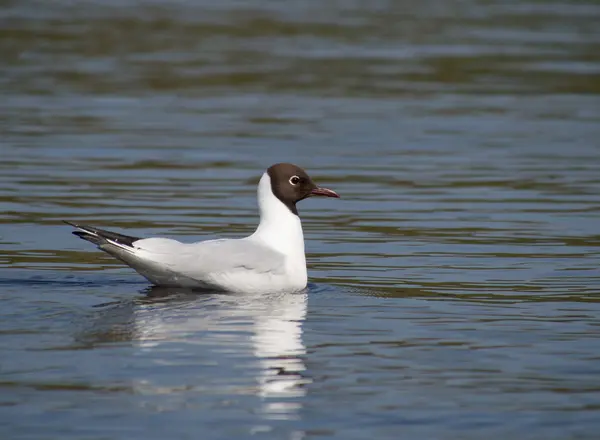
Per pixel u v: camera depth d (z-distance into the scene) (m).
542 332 11.38
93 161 21.89
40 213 17.61
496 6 48.16
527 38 39.84
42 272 13.86
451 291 13.30
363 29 41.62
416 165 22.03
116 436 8.34
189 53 36.28
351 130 25.48
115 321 11.38
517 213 18.17
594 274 14.26
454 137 24.86
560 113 27.83
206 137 24.50
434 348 10.71
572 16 45.34
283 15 44.91
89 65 33.75
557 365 10.21
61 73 32.31
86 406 8.91
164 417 8.72
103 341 10.62
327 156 22.73
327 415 8.86
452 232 16.86
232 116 27.06
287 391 9.37
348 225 17.33
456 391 9.47
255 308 12.17
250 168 21.56
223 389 9.37
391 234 16.72
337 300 12.73
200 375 9.69
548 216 17.95
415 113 27.70
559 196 19.45
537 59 35.72
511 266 14.73
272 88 30.94
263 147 23.52
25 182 19.91
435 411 8.98
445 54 36.53
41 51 35.81
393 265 14.77
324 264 14.84
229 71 33.25
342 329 11.37
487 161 22.45
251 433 8.45
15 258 14.66
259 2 48.53
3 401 8.98
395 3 48.94
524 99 29.70
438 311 12.24
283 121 26.55
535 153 23.23
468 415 8.92
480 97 29.98
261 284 12.96
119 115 26.91
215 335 10.96
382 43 38.62
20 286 13.02
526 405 9.15
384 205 18.80
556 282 13.81
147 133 24.83
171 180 20.38
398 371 9.97
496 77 32.88
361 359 10.30
